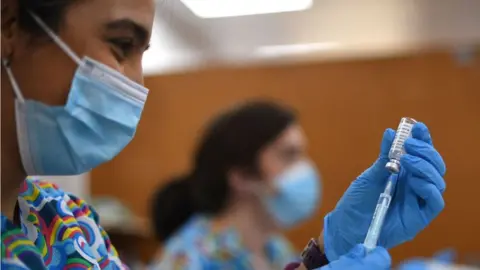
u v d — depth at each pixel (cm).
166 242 183
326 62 243
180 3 190
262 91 252
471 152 223
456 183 223
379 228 65
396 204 68
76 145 58
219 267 157
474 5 209
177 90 263
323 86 244
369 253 61
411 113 232
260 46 240
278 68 250
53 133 57
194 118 261
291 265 75
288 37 235
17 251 54
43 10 56
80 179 247
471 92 224
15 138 57
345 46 237
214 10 215
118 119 60
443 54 227
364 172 73
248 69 254
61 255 63
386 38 230
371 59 237
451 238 220
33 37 56
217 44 241
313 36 233
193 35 231
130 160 267
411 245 221
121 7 58
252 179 168
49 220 65
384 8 214
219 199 168
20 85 56
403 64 233
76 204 72
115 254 75
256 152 167
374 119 236
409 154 66
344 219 71
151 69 264
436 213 66
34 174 60
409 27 222
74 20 57
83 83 58
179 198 180
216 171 168
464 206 221
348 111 240
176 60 255
